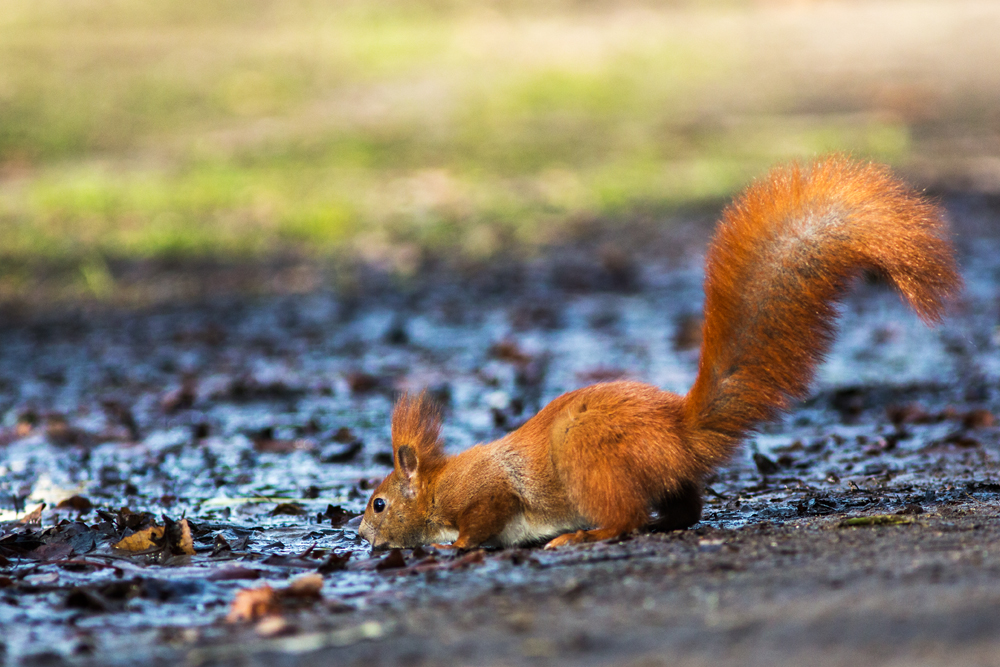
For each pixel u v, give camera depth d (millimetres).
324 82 37531
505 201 25625
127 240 22547
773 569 5176
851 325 16219
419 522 6934
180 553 6609
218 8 45500
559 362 14633
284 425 11758
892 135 28875
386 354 15547
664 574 5266
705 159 27984
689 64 39375
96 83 36000
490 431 11070
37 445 11070
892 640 3930
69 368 15188
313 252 22141
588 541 6250
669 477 6316
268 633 4719
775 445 10008
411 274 20578
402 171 28516
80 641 4758
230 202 25641
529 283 19750
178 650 4555
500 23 46000
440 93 36500
